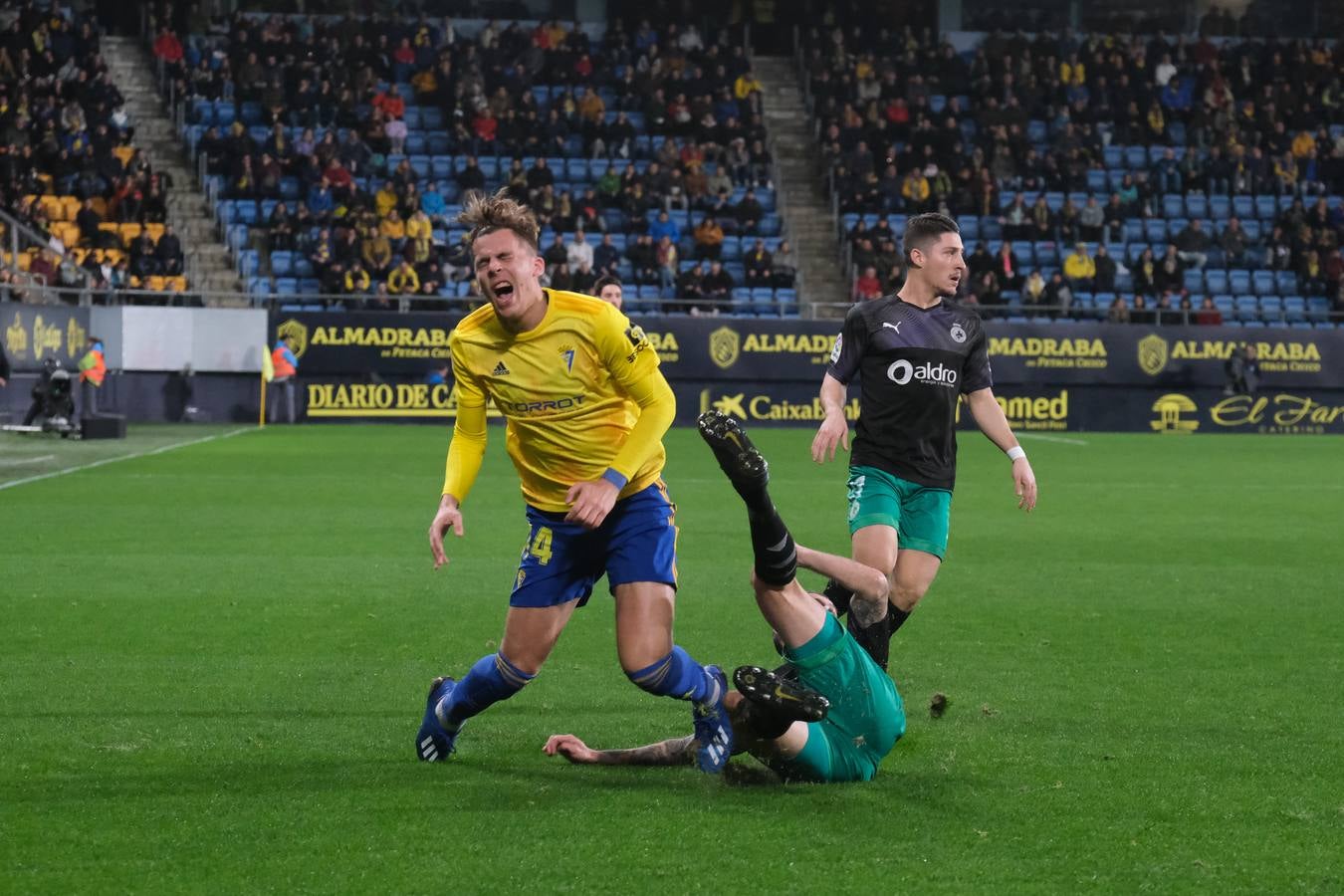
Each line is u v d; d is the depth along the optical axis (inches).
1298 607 470.0
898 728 258.1
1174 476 1012.5
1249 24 2074.3
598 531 259.4
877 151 1787.6
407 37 1840.6
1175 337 1596.9
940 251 332.2
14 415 1315.2
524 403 257.0
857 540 326.3
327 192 1630.2
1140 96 1904.5
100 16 1898.4
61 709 315.6
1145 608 466.3
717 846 220.1
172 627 419.5
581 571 263.1
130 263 1536.7
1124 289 1711.4
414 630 418.3
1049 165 1791.3
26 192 1571.1
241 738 290.8
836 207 1753.2
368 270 1576.0
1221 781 260.7
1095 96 1900.8
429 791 250.4
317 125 1726.1
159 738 289.9
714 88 1835.6
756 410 1561.3
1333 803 246.5
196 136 1728.6
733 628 426.6
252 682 346.9
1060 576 535.8
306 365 1521.9
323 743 287.3
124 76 1847.9
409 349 1536.7
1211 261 1745.8
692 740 267.3
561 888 201.8
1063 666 373.7
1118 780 260.7
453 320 1541.6
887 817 235.8
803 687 237.5
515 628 262.5
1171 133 1905.8
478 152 1744.6
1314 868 212.5
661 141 1792.6
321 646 393.7
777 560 235.5
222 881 204.2
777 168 1798.7
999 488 906.1
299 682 347.3
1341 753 282.8
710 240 1648.6
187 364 1498.5
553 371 253.9
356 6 1910.7
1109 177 1828.2
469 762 272.5
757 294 1628.9
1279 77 1959.9
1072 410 1596.9
